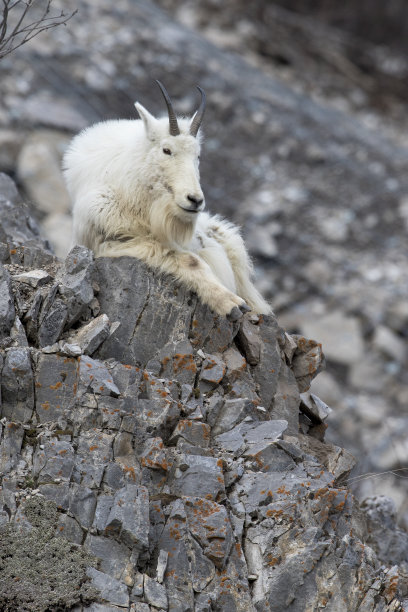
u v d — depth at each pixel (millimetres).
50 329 16422
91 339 16391
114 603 13047
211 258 19250
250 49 87312
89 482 14398
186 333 17688
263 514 15219
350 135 72562
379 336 53469
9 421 15141
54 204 49031
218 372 17359
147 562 14062
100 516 13953
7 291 16375
